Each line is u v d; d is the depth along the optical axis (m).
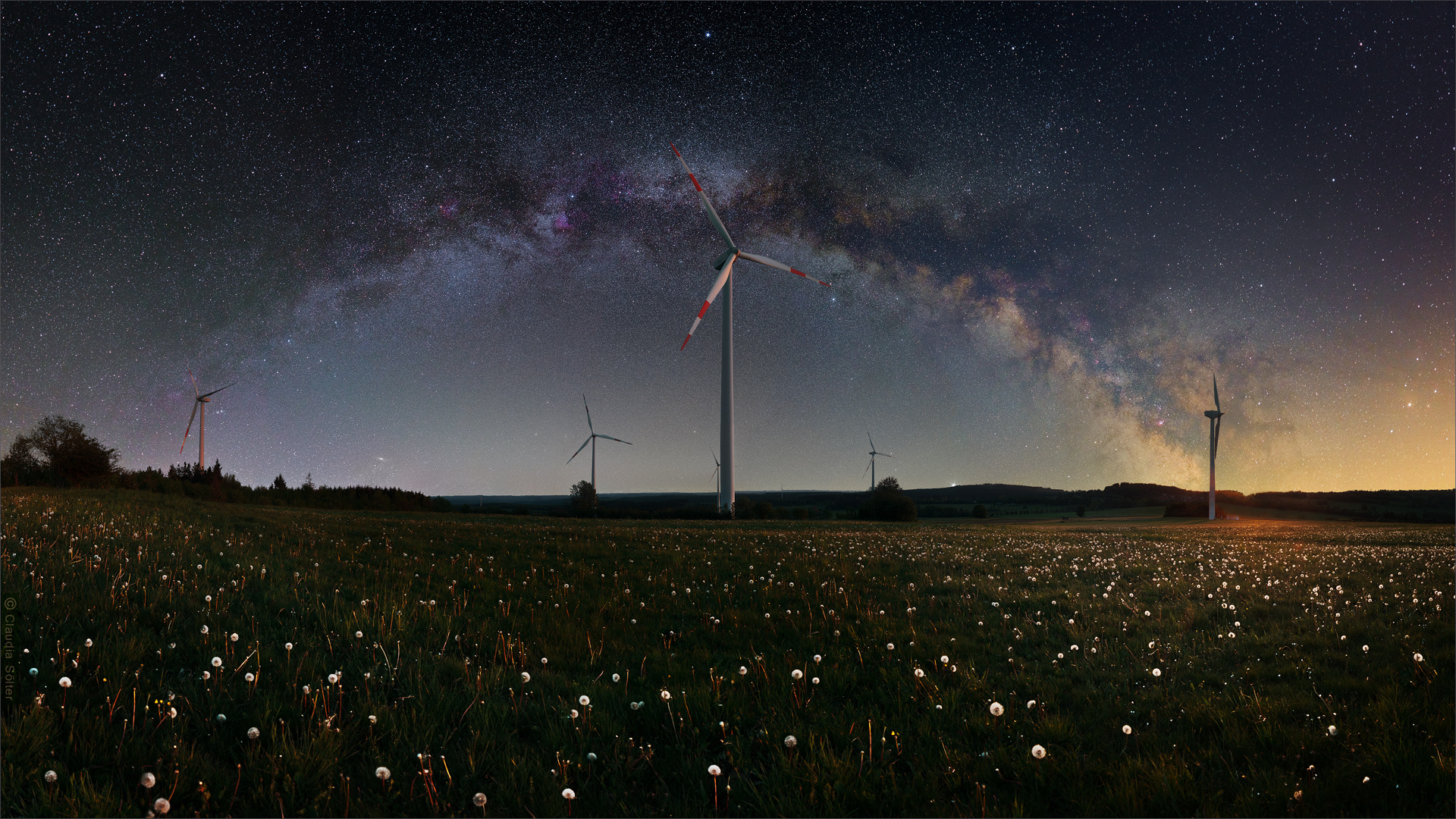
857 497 135.75
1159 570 13.30
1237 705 5.39
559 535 20.19
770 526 38.94
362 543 14.95
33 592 6.96
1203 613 8.80
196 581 8.52
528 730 5.07
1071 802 4.04
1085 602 9.60
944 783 4.25
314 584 9.53
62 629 6.12
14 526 11.52
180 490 46.47
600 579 11.61
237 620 7.00
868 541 22.19
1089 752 4.72
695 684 6.03
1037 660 6.95
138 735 4.41
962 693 5.78
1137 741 4.86
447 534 18.58
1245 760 4.47
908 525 46.81
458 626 7.91
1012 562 14.84
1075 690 5.90
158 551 10.45
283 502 59.00
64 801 3.56
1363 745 4.53
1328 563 14.88
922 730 5.00
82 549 10.01
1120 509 102.81
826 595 10.26
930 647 7.21
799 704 5.59
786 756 4.57
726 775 4.43
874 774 4.29
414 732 4.75
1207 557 16.91
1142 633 7.83
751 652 7.16
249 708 4.90
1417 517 74.88
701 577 12.08
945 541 23.06
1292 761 4.43
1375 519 73.62
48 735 4.24
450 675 6.13
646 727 5.16
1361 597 9.78
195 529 14.47
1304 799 3.87
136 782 3.92
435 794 3.98
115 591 7.51
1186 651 7.02
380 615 7.97
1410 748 4.28
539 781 4.18
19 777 3.74
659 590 10.69
